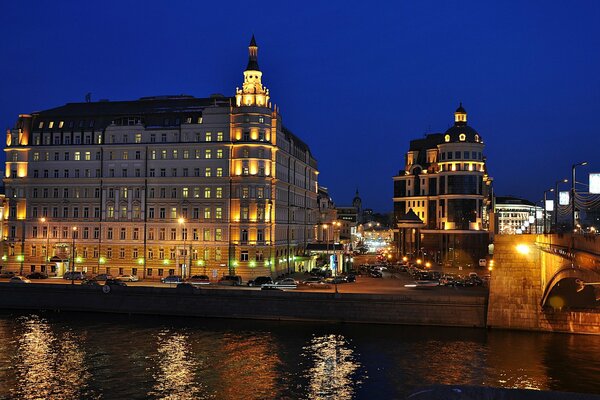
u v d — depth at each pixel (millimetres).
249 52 118938
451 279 112938
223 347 71562
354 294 85875
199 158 116625
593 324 78812
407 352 69062
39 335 77750
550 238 67812
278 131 123562
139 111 123812
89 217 120812
